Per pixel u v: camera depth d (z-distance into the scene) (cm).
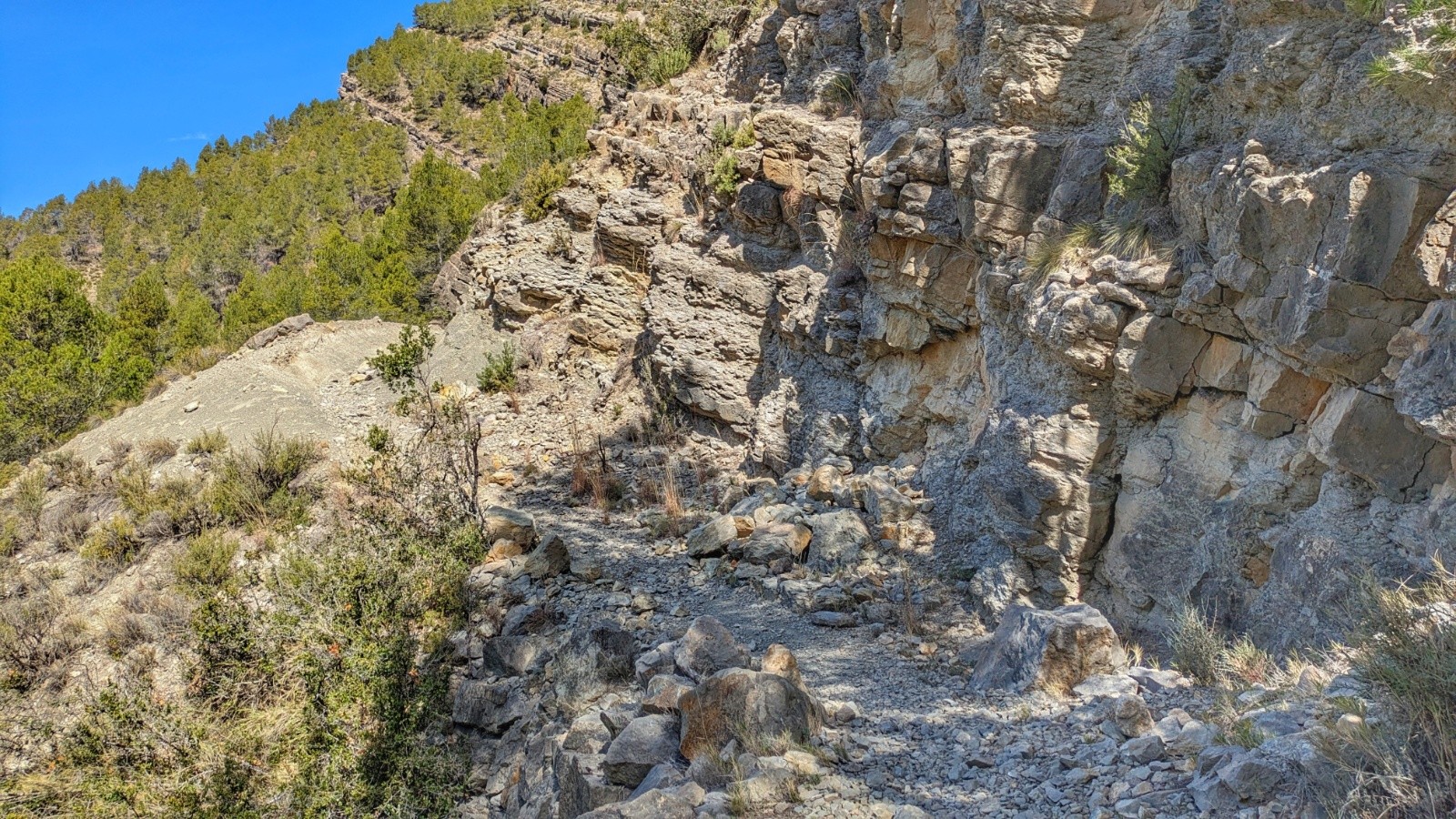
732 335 1395
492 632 934
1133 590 740
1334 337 573
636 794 536
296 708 870
